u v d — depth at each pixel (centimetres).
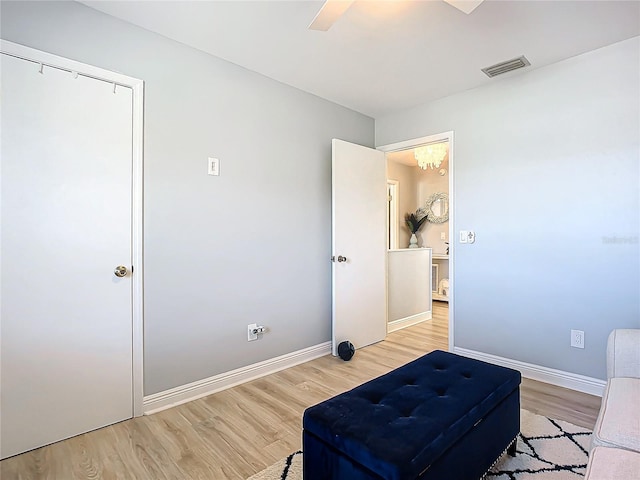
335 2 153
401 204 635
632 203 229
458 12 199
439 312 527
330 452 127
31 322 180
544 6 193
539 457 170
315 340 323
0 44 170
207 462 171
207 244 246
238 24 212
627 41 229
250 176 271
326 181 334
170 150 227
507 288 285
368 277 357
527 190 273
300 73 277
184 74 234
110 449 181
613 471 97
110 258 204
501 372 172
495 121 291
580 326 249
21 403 177
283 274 295
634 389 144
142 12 200
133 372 212
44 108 183
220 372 253
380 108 353
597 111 241
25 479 158
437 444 119
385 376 170
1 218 172
